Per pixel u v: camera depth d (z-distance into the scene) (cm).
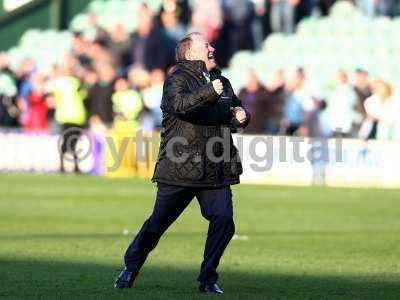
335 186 7019
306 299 2498
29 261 3234
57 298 2445
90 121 8100
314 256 3497
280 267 3183
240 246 3797
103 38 9219
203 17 8919
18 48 9700
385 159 7025
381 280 2889
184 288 2644
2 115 8806
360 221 4859
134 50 8962
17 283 2714
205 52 2497
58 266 3112
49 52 9544
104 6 9444
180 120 2459
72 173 7706
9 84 8831
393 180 7012
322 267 3189
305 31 8738
